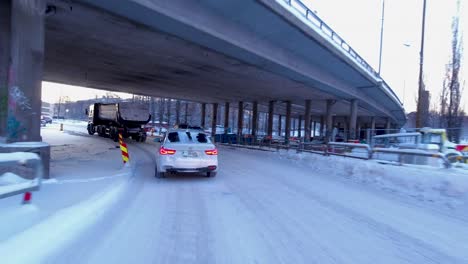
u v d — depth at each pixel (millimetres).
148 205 6961
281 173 12703
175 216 6203
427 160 11438
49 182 8102
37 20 8820
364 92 33594
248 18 14977
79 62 21578
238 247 4723
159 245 4711
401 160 11984
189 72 23156
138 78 27188
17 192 5535
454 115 21609
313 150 20500
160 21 12844
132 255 4324
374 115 55938
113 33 14734
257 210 6816
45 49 18141
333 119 71438
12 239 4398
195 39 14914
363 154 14891
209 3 13656
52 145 21031
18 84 8422
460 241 5215
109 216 5992
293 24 15398
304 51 19469
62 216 5520
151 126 54812
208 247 4699
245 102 44656
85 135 35812
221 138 36094
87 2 11297
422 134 15555
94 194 7277
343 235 5367
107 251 4410
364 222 6156
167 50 17266
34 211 5676
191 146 10086
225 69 21234
